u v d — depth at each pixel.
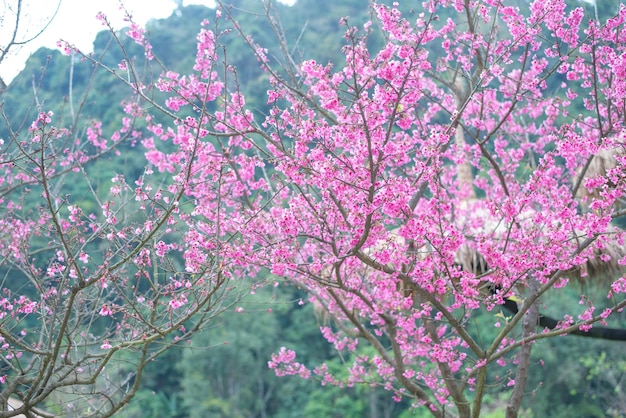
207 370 29.78
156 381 29.23
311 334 31.41
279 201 5.51
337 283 4.74
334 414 28.53
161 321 4.82
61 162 6.33
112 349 4.18
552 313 17.44
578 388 20.38
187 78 5.69
